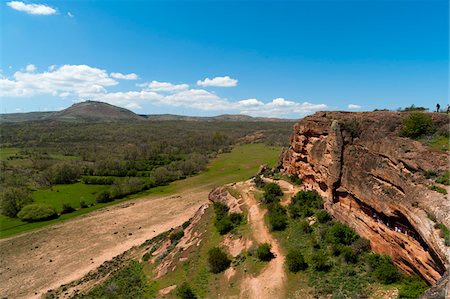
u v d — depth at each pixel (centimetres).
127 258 5991
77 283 5531
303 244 4056
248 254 4241
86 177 13212
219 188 6638
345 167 4056
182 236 5797
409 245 2852
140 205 10244
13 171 13112
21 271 6412
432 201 2569
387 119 3722
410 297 2678
